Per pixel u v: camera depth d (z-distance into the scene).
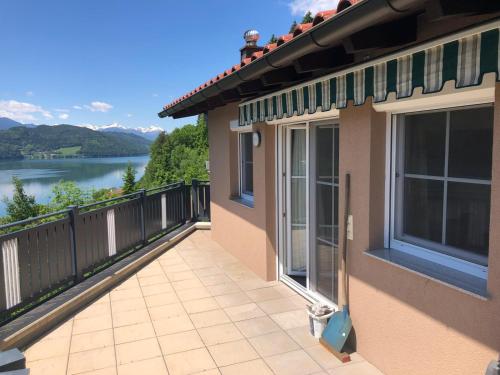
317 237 5.11
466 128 2.86
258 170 6.07
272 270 6.11
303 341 4.20
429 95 2.85
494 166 2.38
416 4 1.95
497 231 2.38
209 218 10.13
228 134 7.47
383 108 3.34
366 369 3.57
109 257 6.61
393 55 2.63
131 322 4.80
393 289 3.26
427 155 3.21
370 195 3.52
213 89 4.96
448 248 3.06
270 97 4.46
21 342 4.25
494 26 2.00
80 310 5.18
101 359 3.98
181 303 5.34
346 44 2.65
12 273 4.45
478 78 2.10
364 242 3.62
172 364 3.85
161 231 8.73
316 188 5.03
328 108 3.39
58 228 5.32
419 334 3.01
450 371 2.76
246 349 4.09
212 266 6.95
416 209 3.37
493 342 2.44
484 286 2.62
